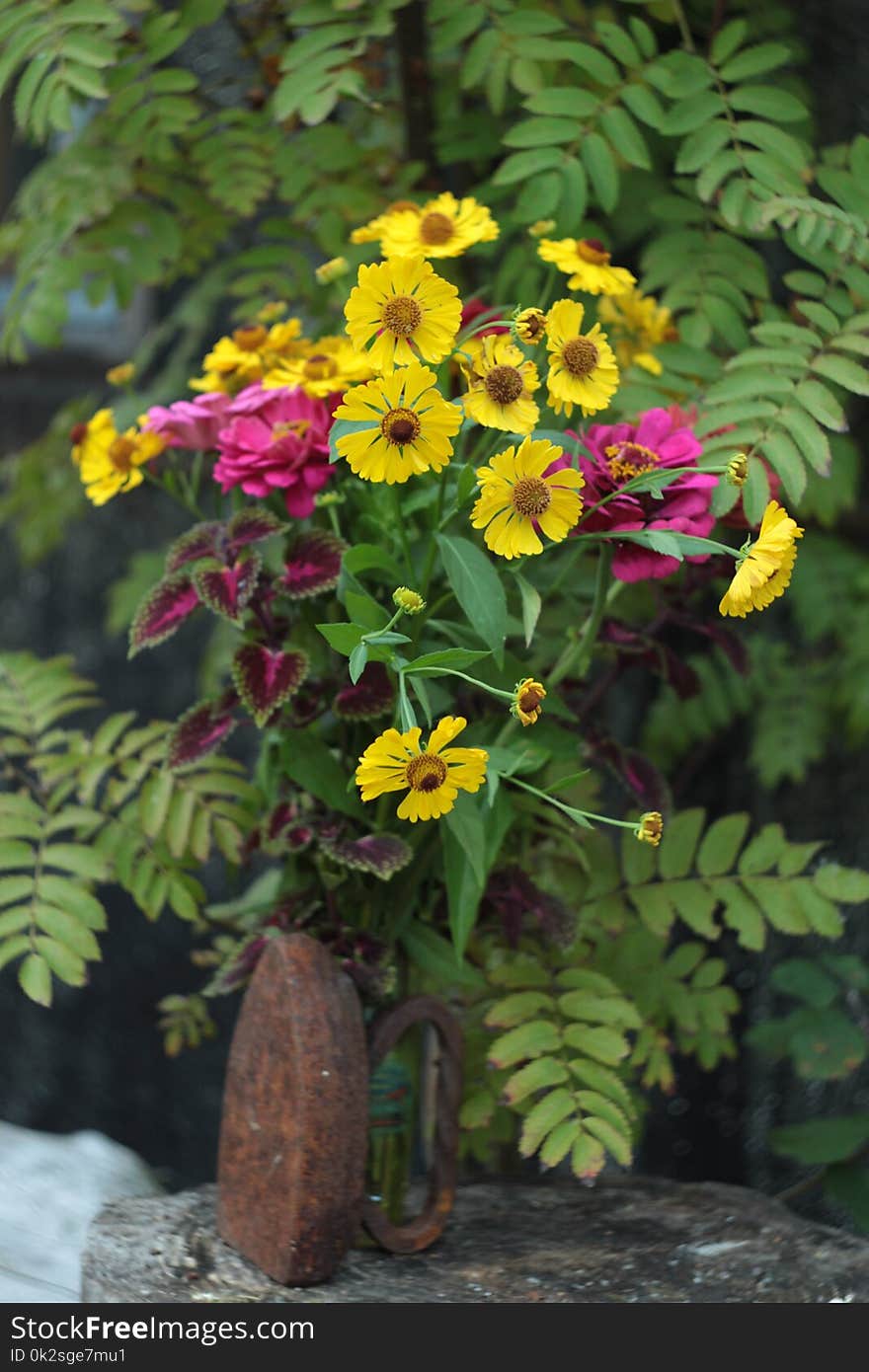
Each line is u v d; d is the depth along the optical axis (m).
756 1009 1.84
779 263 1.69
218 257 1.91
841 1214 1.80
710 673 1.71
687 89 1.38
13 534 2.31
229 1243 1.30
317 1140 1.25
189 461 1.62
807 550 1.71
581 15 1.52
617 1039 1.30
